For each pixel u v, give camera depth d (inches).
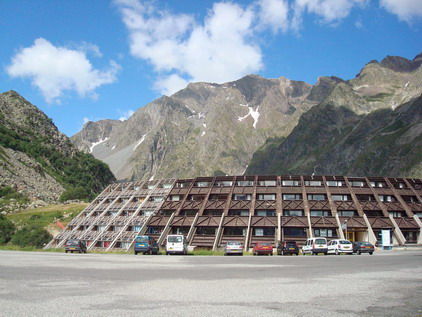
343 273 941.2
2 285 708.0
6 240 4429.1
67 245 2512.3
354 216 3137.3
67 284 722.8
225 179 3831.2
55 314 467.5
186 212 3511.3
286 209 3299.7
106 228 3513.8
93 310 491.2
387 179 3681.1
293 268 1092.5
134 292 630.5
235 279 812.6
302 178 3678.6
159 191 3843.5
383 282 763.4
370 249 2171.5
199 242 3117.6
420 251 2456.9
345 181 3644.2
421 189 3641.7
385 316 471.8
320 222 3095.5
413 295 612.1
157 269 1050.7
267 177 3737.7
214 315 469.7
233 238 3107.8
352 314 480.1
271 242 3004.4
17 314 465.4
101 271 980.6
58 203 7185.0
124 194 4055.1
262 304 538.0
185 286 702.5
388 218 3164.4
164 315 467.8
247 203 3420.3
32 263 1261.1
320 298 584.1
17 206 6215.6
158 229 3358.8
